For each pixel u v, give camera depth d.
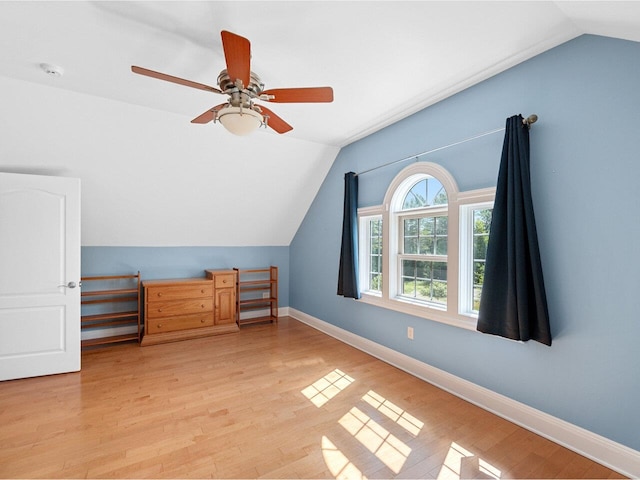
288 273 5.53
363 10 1.69
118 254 4.22
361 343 3.71
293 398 2.55
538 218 2.10
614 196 1.77
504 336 2.17
